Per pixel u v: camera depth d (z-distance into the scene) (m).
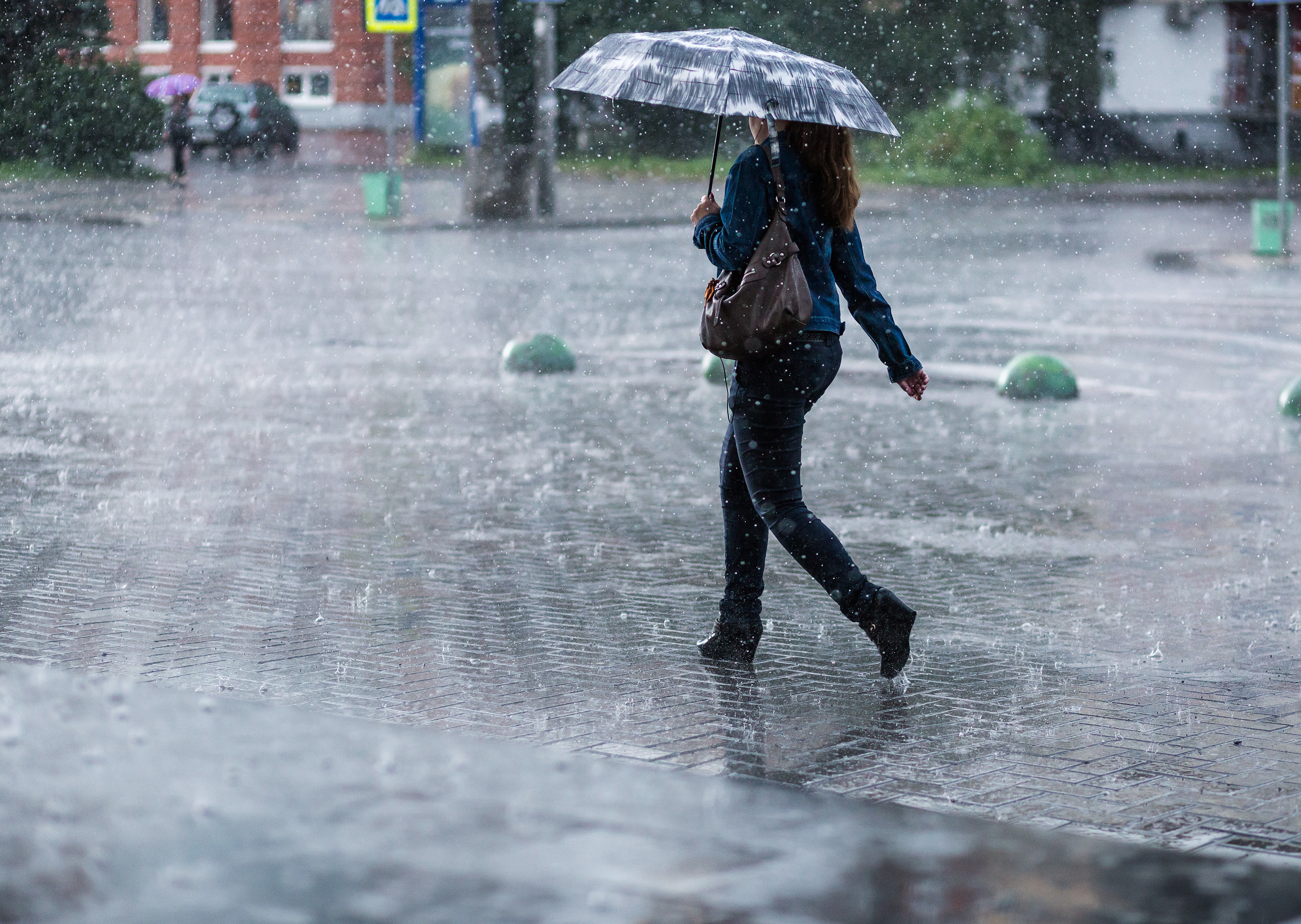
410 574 14.49
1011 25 102.94
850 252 11.35
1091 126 104.38
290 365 30.81
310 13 102.62
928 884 5.55
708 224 11.20
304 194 75.19
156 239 57.06
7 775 6.68
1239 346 35.31
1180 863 5.84
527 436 23.38
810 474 20.47
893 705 10.45
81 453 21.14
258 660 11.34
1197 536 16.78
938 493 19.20
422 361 31.84
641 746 9.40
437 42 90.50
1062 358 33.44
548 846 5.86
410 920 5.08
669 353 33.91
